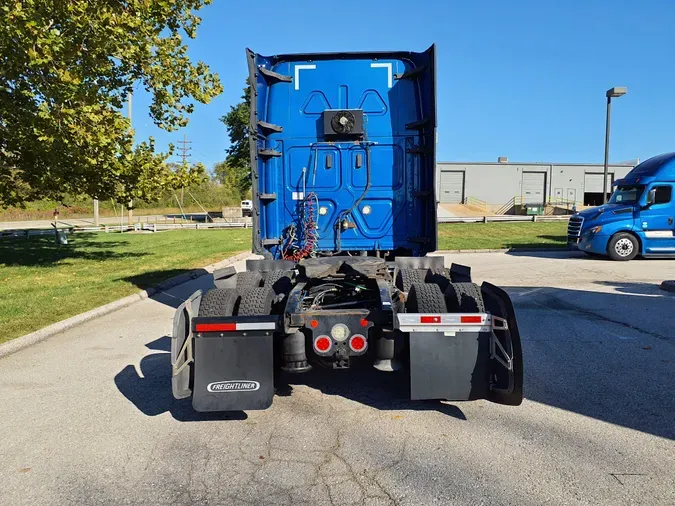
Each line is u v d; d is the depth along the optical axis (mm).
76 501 3254
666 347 6363
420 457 3701
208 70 15664
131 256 19016
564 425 4180
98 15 11273
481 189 62000
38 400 5066
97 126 12000
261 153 6898
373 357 4473
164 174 15414
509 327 4242
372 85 7012
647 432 4012
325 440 4027
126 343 7258
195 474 3561
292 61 7016
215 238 28219
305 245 7023
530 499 3135
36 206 62469
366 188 7012
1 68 11547
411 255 7148
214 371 4211
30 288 11438
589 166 62562
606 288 10922
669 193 16312
